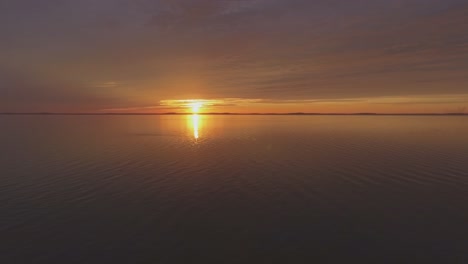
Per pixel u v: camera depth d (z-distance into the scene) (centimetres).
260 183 2272
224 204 1836
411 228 1475
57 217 1634
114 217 1639
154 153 3700
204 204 1838
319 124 10469
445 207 1731
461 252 1253
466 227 1475
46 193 2034
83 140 5228
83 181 2339
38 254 1265
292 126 9262
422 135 5694
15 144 4647
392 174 2477
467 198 1870
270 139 5222
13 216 1641
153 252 1288
